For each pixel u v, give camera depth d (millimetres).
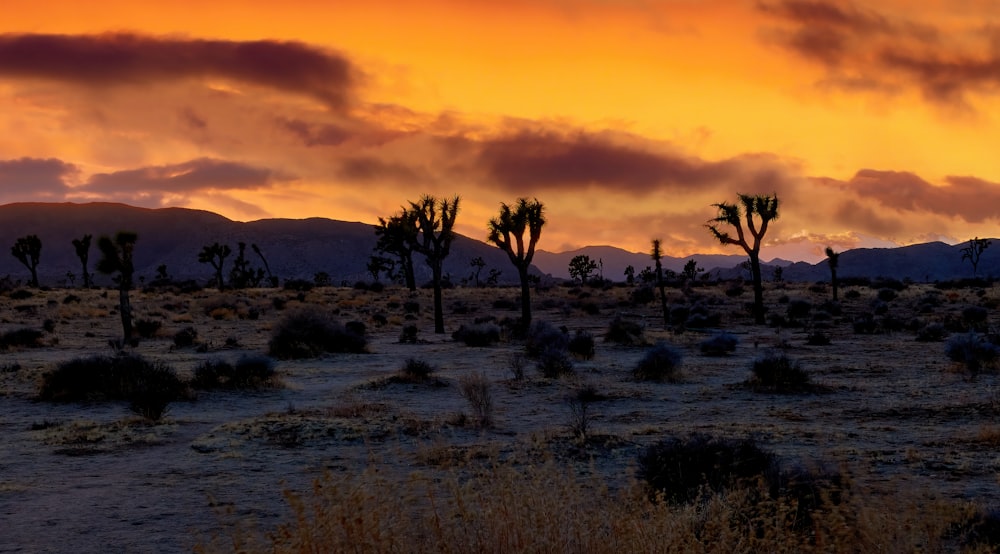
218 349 41562
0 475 13406
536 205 50906
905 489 8852
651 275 122625
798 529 7570
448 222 53625
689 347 42344
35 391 24672
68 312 63219
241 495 11672
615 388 25234
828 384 25422
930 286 92125
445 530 6020
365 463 13781
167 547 9133
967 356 28641
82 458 14914
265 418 18547
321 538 5637
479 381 19750
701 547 6234
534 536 5801
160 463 14336
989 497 10445
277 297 81125
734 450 10297
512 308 79625
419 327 61406
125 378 23766
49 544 9352
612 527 6043
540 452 14070
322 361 35906
